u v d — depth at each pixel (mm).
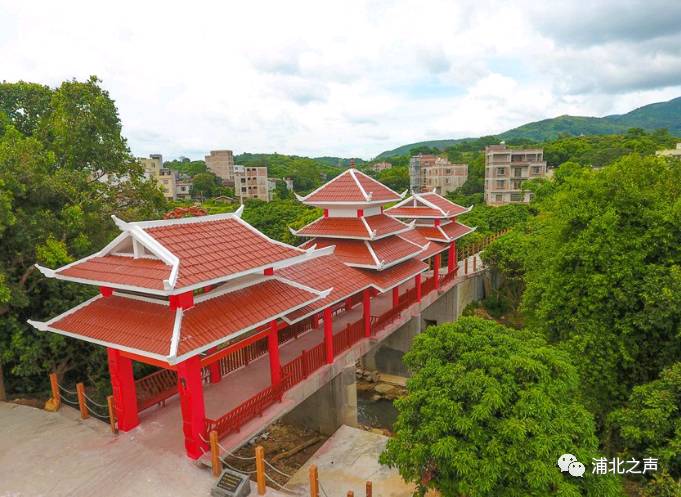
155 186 23469
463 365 10750
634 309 15570
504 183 72875
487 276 38094
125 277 11531
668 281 14422
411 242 25375
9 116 22422
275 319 14367
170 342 10516
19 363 15477
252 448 18672
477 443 9438
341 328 22141
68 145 20438
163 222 12594
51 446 12773
